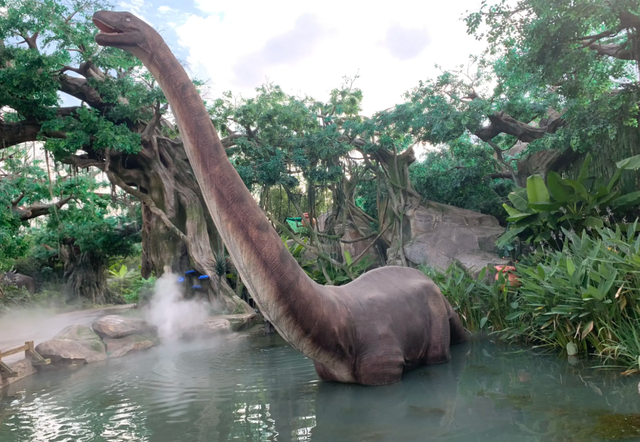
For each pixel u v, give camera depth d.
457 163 17.27
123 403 4.45
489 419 3.41
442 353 5.56
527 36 9.48
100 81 13.38
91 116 12.98
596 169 12.52
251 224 3.82
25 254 19.78
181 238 14.49
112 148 14.71
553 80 10.30
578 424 3.16
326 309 4.36
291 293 3.96
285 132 14.50
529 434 3.05
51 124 13.13
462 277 8.17
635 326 5.30
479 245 12.45
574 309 5.71
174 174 15.62
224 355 6.95
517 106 13.38
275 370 5.64
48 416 4.15
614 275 5.30
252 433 3.38
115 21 3.68
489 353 6.02
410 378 4.89
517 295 7.37
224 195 3.78
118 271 34.53
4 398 5.07
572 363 5.15
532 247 11.19
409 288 5.64
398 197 14.98
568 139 11.96
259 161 13.85
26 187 18.94
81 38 12.62
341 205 15.27
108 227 25.27
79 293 27.77
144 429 3.59
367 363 4.66
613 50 10.73
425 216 14.30
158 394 4.73
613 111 10.73
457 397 4.06
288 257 4.05
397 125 14.06
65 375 6.24
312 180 14.41
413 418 3.55
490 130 15.15
